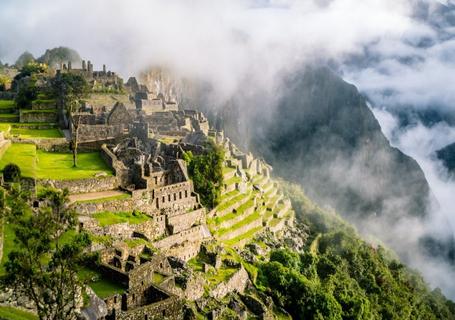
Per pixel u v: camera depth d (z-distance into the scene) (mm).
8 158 126562
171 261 110000
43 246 65062
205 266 119812
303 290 137625
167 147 154625
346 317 152500
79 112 178875
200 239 130125
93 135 158375
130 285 86625
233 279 120938
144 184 129750
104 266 88812
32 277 63969
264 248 160125
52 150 150250
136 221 116625
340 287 163250
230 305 112188
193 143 175375
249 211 175000
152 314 82188
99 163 140875
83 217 107500
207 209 149375
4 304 69125
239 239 154750
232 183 178625
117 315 77562
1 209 69125
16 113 196125
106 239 104188
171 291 97188
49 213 66438
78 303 74312
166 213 128375
